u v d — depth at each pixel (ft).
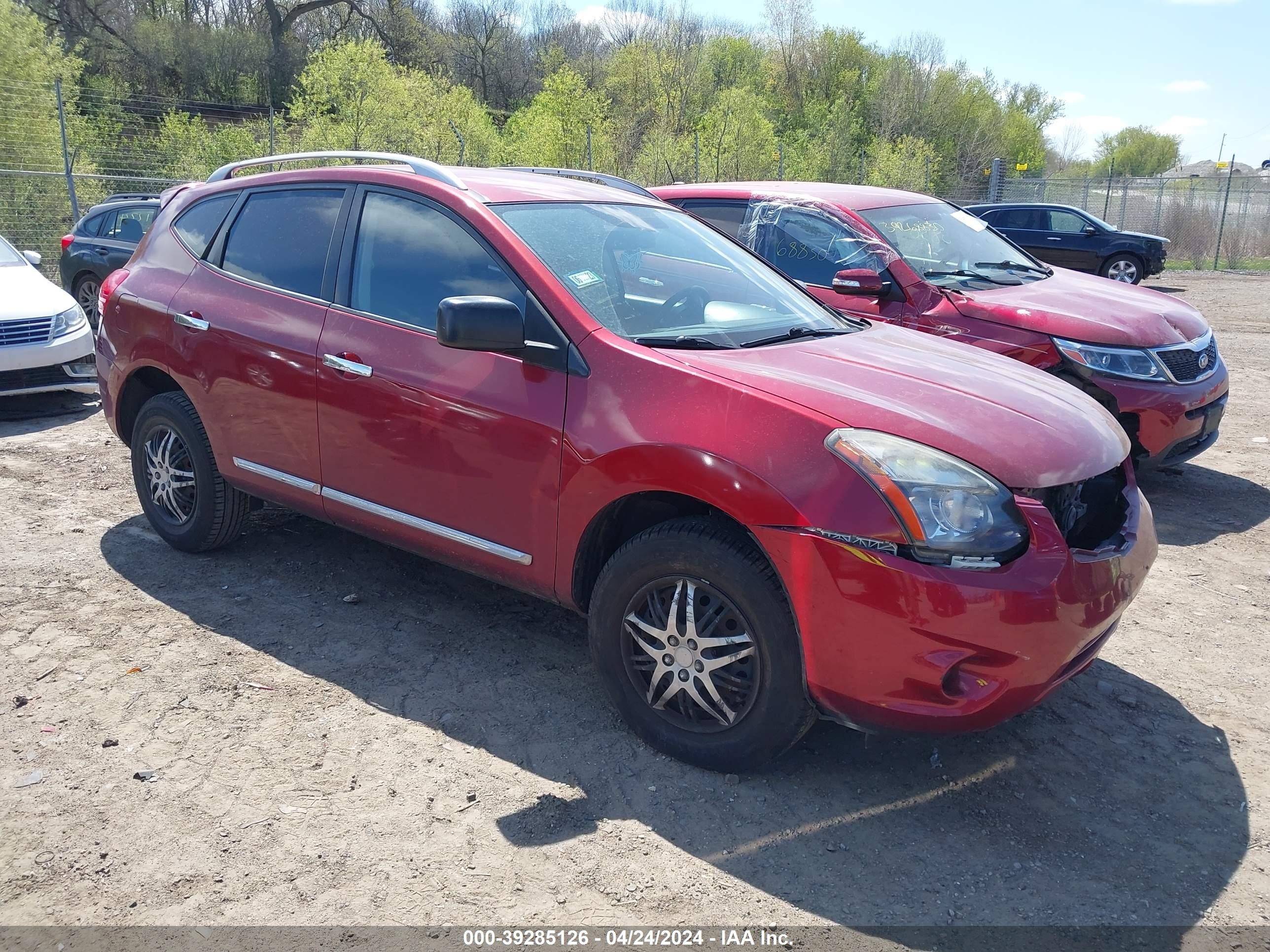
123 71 144.36
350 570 14.85
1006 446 9.11
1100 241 59.77
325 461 12.56
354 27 165.99
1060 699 11.76
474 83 178.29
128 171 71.97
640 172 86.79
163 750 9.98
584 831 8.94
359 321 12.14
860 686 8.77
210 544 14.88
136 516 17.06
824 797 9.59
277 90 151.43
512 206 11.80
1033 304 18.89
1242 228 88.02
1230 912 8.20
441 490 11.37
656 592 9.99
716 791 9.61
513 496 10.71
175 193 15.99
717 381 9.58
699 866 8.55
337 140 76.59
